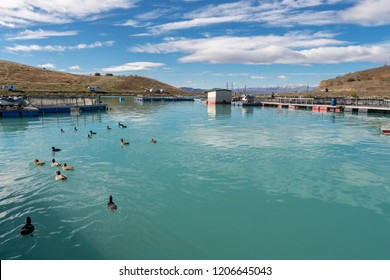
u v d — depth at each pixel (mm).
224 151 25875
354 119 49375
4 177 18562
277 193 16484
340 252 10977
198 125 43594
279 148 27109
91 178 18562
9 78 162000
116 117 54188
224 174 19594
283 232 12430
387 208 14586
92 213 13766
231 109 75062
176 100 121125
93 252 10750
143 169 20594
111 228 12477
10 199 15195
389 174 19531
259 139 31672
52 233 11953
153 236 11938
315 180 18438
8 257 10328
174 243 11492
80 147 27328
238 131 37500
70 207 14352
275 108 76188
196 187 17297
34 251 10719
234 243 11562
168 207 14625
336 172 19938
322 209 14508
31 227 11922
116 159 23125
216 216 13781
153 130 38188
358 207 14727
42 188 16766
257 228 12719
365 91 117812
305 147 27531
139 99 114000
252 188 17156
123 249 10992
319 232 12414
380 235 12164
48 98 63656
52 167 20781
